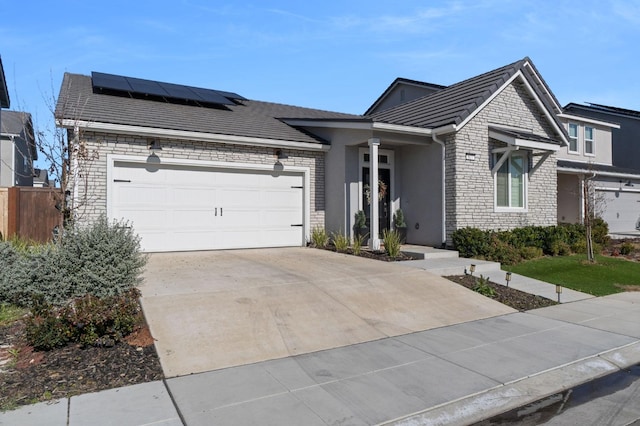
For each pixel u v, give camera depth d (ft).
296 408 14.35
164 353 18.12
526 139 43.09
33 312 20.54
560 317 26.37
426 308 26.16
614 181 68.44
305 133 47.55
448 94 50.37
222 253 39.22
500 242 41.73
